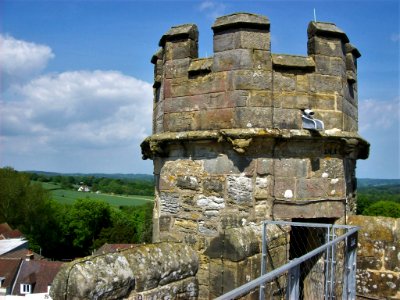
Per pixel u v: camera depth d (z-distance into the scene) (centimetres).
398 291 739
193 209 713
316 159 698
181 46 730
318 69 693
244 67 665
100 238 7162
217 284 555
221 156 688
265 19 675
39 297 4403
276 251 624
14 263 4791
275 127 669
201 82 703
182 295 495
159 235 757
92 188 13488
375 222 763
